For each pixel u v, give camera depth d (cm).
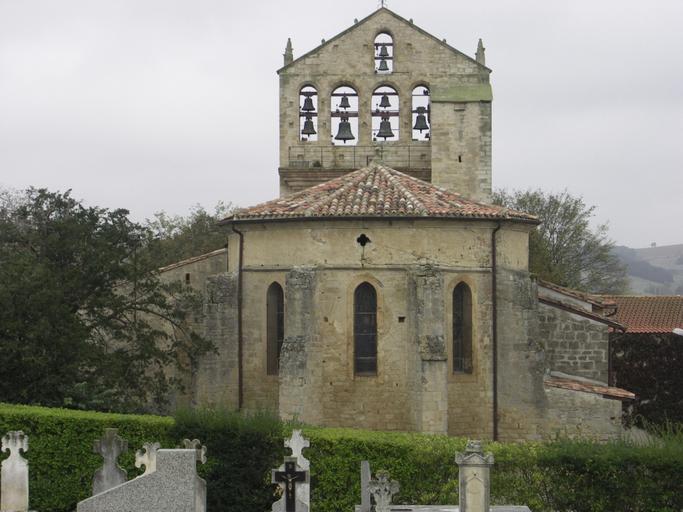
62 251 5341
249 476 3903
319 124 6662
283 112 6669
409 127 6650
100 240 5362
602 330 5778
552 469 3744
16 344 4756
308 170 6612
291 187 6625
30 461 4038
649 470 3659
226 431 3922
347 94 6650
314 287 4934
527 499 3744
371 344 5012
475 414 5078
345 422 4981
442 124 6519
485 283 5088
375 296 4991
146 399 5412
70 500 4028
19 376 4866
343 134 6538
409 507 3478
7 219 5753
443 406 4766
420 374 4778
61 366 4900
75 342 4941
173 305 5747
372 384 4975
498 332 5103
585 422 5097
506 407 5103
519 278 5122
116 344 5797
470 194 6512
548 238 11531
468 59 6612
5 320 4806
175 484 3011
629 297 8344
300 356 4822
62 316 4938
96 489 3625
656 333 7481
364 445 3884
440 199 5188
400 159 6625
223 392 5206
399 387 4969
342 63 6662
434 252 4991
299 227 5016
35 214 5534
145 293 5684
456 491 3784
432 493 3822
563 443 3875
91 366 5153
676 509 3641
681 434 4016
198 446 3722
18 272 4912
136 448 4003
